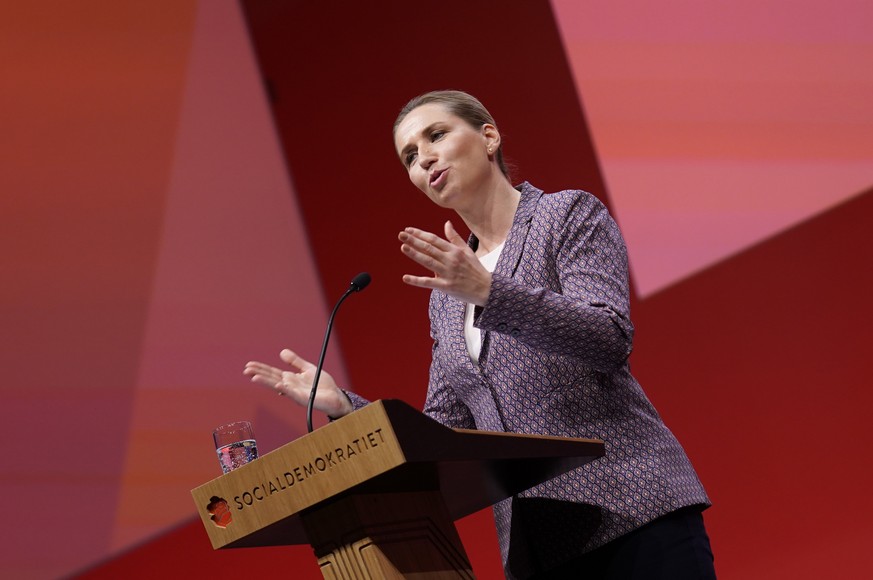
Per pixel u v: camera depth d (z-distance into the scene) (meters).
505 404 5.92
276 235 15.09
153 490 14.09
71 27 15.01
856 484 11.70
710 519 12.33
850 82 12.45
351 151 15.29
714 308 12.73
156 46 15.36
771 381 12.33
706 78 13.20
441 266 4.99
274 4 16.05
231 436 5.66
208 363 14.45
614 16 13.84
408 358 14.41
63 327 14.16
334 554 4.41
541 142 13.95
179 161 15.02
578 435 5.75
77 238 14.41
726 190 12.89
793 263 12.44
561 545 5.73
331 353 14.66
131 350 14.32
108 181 14.70
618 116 13.57
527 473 5.23
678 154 13.20
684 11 13.42
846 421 11.88
